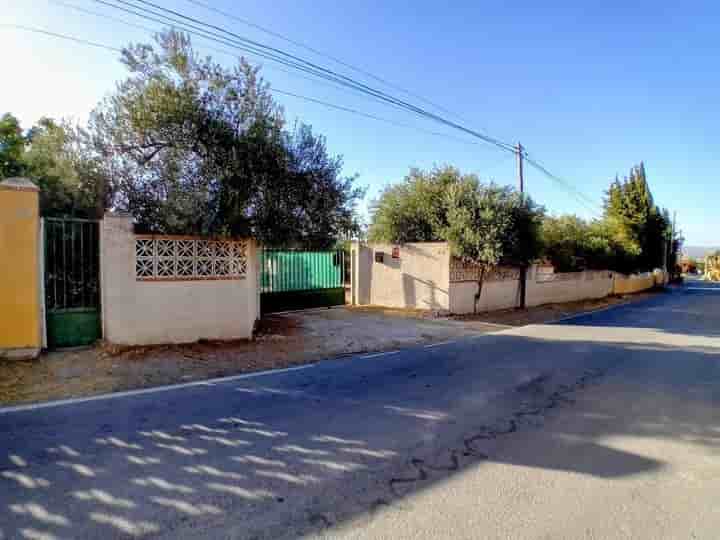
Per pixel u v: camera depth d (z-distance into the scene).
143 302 7.64
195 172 8.33
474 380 6.54
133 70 8.46
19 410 4.83
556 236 21.16
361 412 5.03
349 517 2.92
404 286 15.32
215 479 3.40
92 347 7.39
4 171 10.60
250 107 8.77
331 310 14.53
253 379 6.36
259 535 2.70
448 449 4.05
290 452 3.91
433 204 16.33
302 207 9.54
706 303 22.92
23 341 6.66
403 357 8.16
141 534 2.69
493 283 16.34
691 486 3.45
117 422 4.54
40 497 3.09
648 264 35.78
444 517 2.94
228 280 8.63
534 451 4.05
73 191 8.45
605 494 3.30
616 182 35.91
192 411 4.93
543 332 11.66
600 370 7.31
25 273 6.68
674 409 5.32
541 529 2.83
